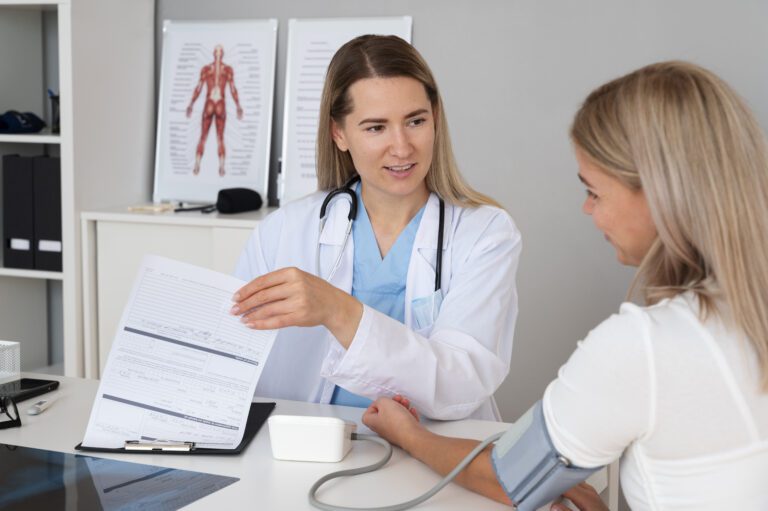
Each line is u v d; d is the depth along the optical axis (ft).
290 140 9.36
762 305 2.79
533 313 8.91
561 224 8.74
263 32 9.53
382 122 4.80
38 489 3.61
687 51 8.22
